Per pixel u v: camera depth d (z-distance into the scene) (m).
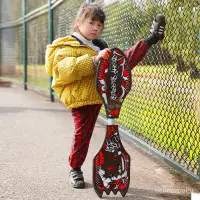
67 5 7.05
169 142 3.91
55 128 5.46
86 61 2.85
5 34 13.54
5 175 3.42
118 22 4.95
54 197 2.94
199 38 3.27
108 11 5.31
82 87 3.00
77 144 3.12
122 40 4.84
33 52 10.42
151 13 4.02
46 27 8.93
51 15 8.38
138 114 4.59
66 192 3.04
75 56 2.97
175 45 3.65
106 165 2.90
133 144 4.62
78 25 3.06
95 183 2.88
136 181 3.34
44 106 7.66
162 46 3.85
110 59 2.82
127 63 2.86
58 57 2.94
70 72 2.86
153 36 3.03
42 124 5.75
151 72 4.18
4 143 4.57
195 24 3.39
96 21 2.98
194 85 3.51
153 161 3.94
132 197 2.96
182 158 3.42
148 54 4.22
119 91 2.86
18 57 12.30
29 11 10.64
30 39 10.71
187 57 3.50
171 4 3.66
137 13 4.36
